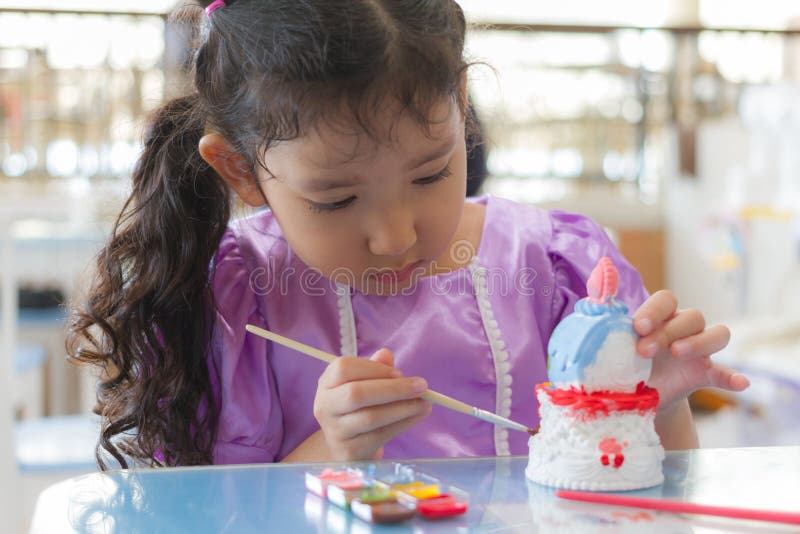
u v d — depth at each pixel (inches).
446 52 30.7
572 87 183.8
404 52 29.8
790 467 27.8
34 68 161.8
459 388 38.2
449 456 37.0
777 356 111.7
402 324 38.6
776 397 114.6
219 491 25.6
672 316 31.7
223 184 39.0
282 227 34.3
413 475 26.4
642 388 27.1
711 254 162.1
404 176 30.7
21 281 139.1
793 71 172.9
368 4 30.4
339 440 30.8
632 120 186.1
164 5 150.3
